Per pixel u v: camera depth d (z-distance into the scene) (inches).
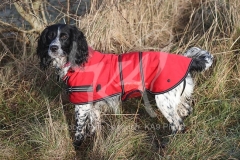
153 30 116.7
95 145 85.9
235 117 93.0
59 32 83.0
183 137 84.8
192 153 83.1
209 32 109.4
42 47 85.7
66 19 118.9
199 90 99.0
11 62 110.7
